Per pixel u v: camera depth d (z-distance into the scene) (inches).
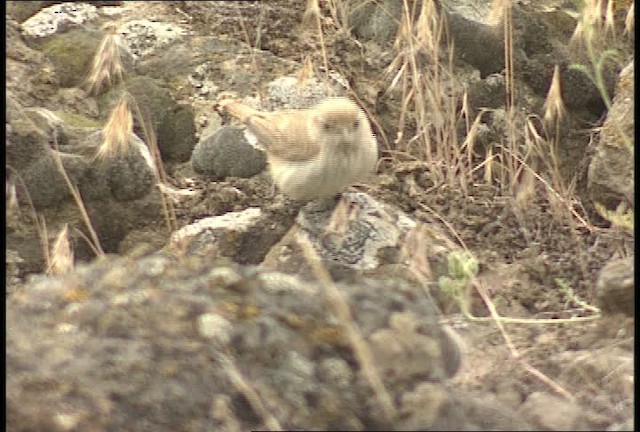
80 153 444.1
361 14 525.3
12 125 433.4
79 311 298.0
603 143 446.3
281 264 398.0
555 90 436.1
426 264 370.3
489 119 494.6
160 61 508.7
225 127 467.8
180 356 285.1
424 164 463.2
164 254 411.8
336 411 274.2
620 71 501.7
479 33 498.9
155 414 284.5
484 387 325.1
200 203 452.1
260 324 282.2
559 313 385.4
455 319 370.6
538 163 480.4
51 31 505.7
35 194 433.7
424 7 456.4
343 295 283.4
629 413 306.7
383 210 417.1
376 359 274.4
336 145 390.0
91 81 470.6
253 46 520.4
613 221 431.5
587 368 333.7
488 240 433.1
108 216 442.6
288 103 486.0
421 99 463.2
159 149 486.6
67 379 289.0
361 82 501.7
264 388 277.6
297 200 423.2
